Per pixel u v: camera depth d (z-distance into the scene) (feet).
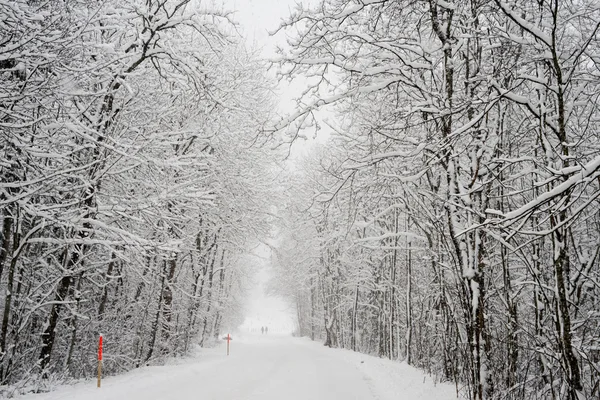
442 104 24.11
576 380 16.22
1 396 22.79
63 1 24.54
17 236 28.71
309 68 26.23
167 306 54.85
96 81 29.45
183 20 31.89
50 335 32.55
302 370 42.37
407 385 31.86
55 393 24.25
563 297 16.75
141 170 37.37
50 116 25.85
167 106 39.52
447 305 27.22
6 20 22.24
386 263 73.56
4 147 25.46
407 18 26.99
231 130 57.93
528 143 27.94
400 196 31.45
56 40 24.09
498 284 30.55
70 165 30.83
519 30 23.35
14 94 23.00
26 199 26.04
